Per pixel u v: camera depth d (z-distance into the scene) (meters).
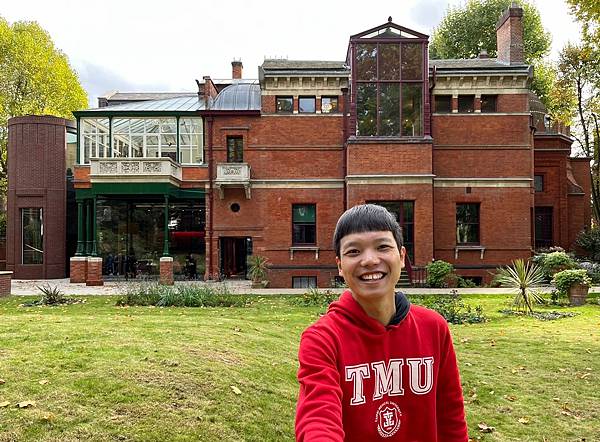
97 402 5.24
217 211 27.50
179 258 32.50
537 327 12.33
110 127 28.89
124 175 26.91
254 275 24.70
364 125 25.58
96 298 18.36
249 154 27.42
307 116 27.19
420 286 24.09
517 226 26.41
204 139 28.47
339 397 2.07
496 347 10.12
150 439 4.75
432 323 2.44
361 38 25.53
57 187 31.25
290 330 10.92
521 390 7.47
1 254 36.69
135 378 5.86
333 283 25.17
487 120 26.56
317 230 26.97
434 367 2.38
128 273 29.78
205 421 5.25
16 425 4.64
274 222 27.16
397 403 2.27
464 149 26.58
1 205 44.56
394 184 25.38
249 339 8.85
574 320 13.33
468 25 43.53
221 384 6.14
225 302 16.41
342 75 26.67
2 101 37.34
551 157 32.53
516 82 26.55
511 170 26.56
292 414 5.98
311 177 27.17
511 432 6.04
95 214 27.19
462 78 26.30
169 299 15.96
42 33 40.47
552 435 5.96
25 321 9.56
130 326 9.17
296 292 21.28
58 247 31.19
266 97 27.34
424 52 25.52
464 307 15.94
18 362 6.16
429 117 25.53
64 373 5.87
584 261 28.53
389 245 2.26
